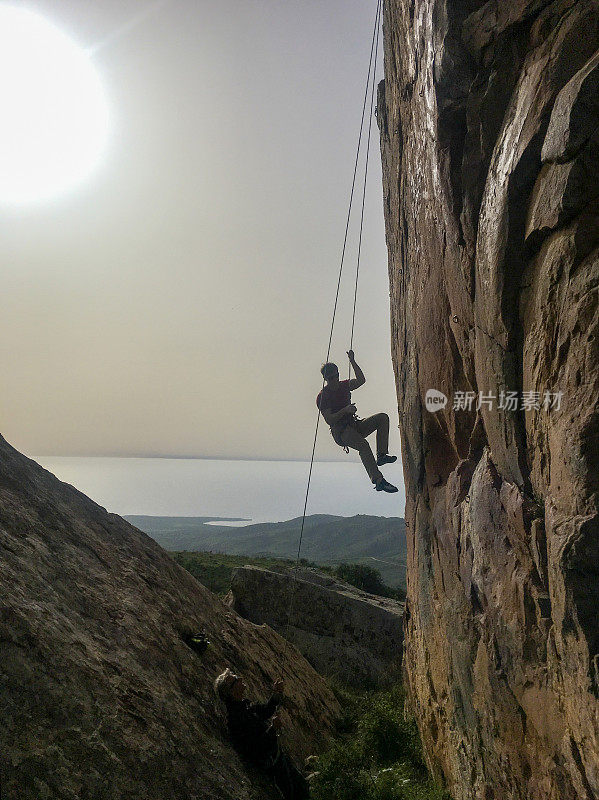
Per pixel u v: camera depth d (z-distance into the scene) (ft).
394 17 27.50
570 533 9.93
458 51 15.72
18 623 15.40
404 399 31.32
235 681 20.68
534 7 13.38
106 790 13.44
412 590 32.73
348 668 51.11
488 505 15.98
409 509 32.63
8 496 22.56
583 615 9.66
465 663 18.44
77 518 25.85
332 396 25.40
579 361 10.30
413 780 22.77
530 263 12.81
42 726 13.67
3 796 11.80
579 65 11.88
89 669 16.29
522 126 12.87
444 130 16.60
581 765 10.59
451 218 16.92
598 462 9.68
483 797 16.99
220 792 16.35
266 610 55.01
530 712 13.17
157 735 16.19
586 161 10.53
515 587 13.96
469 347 18.28
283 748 24.49
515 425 13.80
